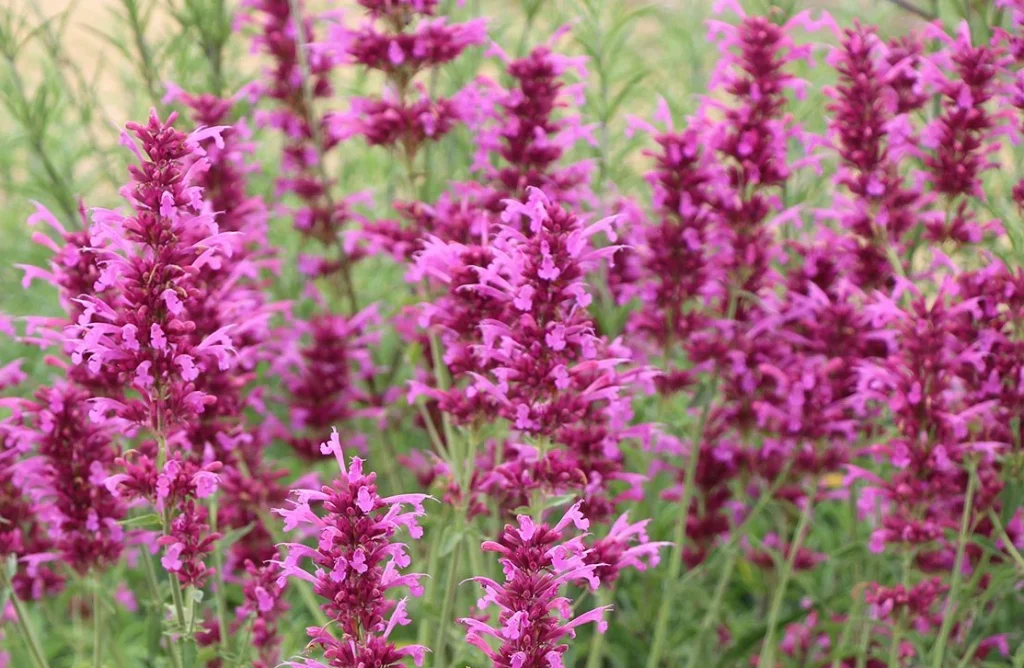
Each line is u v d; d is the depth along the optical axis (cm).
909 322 117
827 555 132
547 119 125
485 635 119
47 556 117
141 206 106
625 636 133
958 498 121
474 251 116
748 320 126
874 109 124
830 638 126
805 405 124
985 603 125
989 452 117
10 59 130
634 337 127
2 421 119
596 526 124
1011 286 119
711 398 124
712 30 124
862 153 124
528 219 122
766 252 125
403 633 133
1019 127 121
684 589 126
